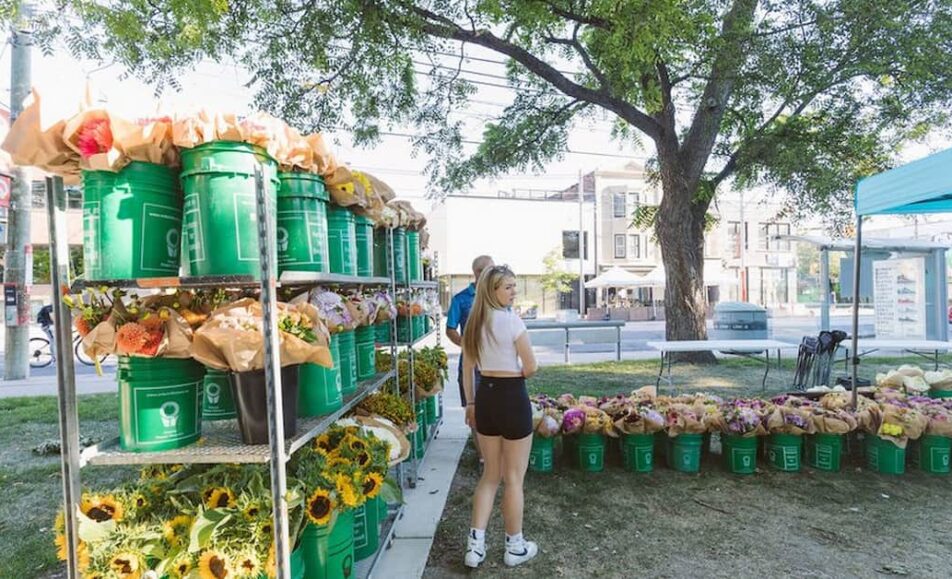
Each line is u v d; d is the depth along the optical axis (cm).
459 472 433
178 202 198
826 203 977
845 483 400
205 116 183
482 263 443
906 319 970
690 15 668
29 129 178
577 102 1040
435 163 1059
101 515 199
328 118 800
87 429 553
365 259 316
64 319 190
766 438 437
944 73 771
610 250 3161
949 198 470
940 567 283
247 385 188
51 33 577
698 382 801
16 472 439
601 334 1091
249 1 650
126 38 557
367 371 325
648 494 382
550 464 423
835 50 762
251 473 216
